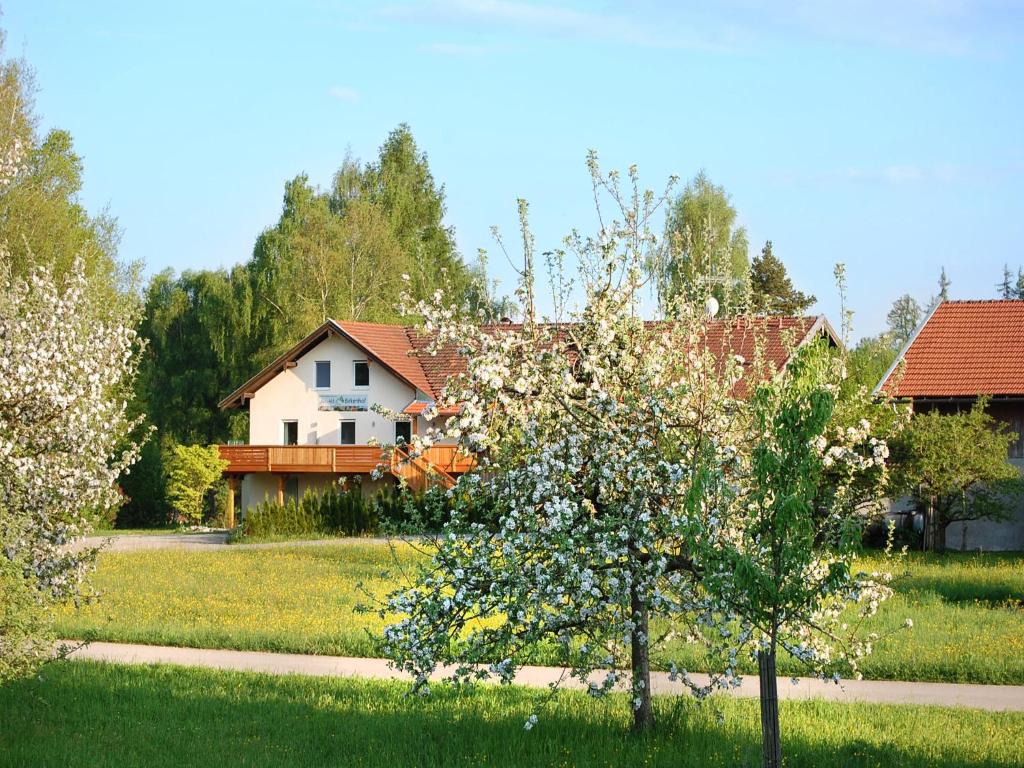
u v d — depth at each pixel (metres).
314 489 52.72
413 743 12.41
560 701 14.08
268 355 69.75
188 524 54.91
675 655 16.34
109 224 51.84
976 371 36.38
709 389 11.30
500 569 10.74
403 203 80.56
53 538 15.27
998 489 32.34
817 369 9.52
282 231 73.62
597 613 11.42
